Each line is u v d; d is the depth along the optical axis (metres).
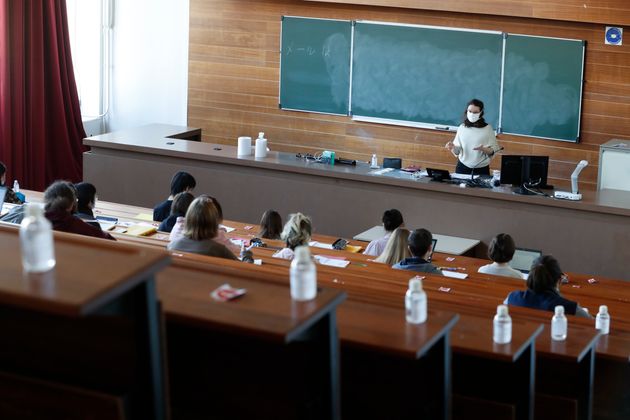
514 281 6.28
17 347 2.29
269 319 2.23
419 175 8.62
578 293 6.58
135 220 7.62
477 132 8.85
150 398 2.07
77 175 11.60
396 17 10.77
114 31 12.13
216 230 5.20
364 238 8.23
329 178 8.76
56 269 1.98
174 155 9.27
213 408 2.59
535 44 10.27
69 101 11.37
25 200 7.77
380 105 11.09
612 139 10.09
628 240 7.83
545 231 8.09
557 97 10.33
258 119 11.72
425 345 2.56
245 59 11.61
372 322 2.72
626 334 4.90
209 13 11.63
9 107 10.51
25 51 10.71
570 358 3.75
